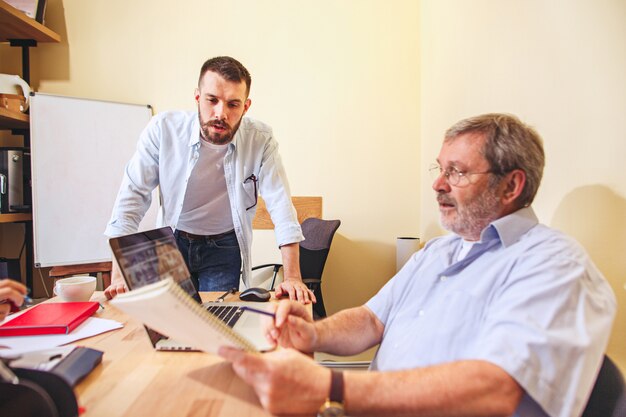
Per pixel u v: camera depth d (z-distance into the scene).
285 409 0.54
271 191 1.62
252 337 0.79
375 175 2.64
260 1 2.60
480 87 1.63
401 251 2.41
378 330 0.98
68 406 0.51
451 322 0.77
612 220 0.87
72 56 2.59
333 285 2.66
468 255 0.84
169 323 0.54
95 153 2.46
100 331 0.83
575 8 0.99
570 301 0.63
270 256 2.61
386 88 2.62
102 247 2.48
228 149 1.55
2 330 0.79
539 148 0.83
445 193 0.90
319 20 2.60
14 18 2.24
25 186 2.36
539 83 1.16
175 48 2.61
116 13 2.60
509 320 0.64
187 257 1.68
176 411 0.54
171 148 1.56
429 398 0.57
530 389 0.58
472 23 1.71
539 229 0.80
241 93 1.39
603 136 0.89
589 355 0.59
